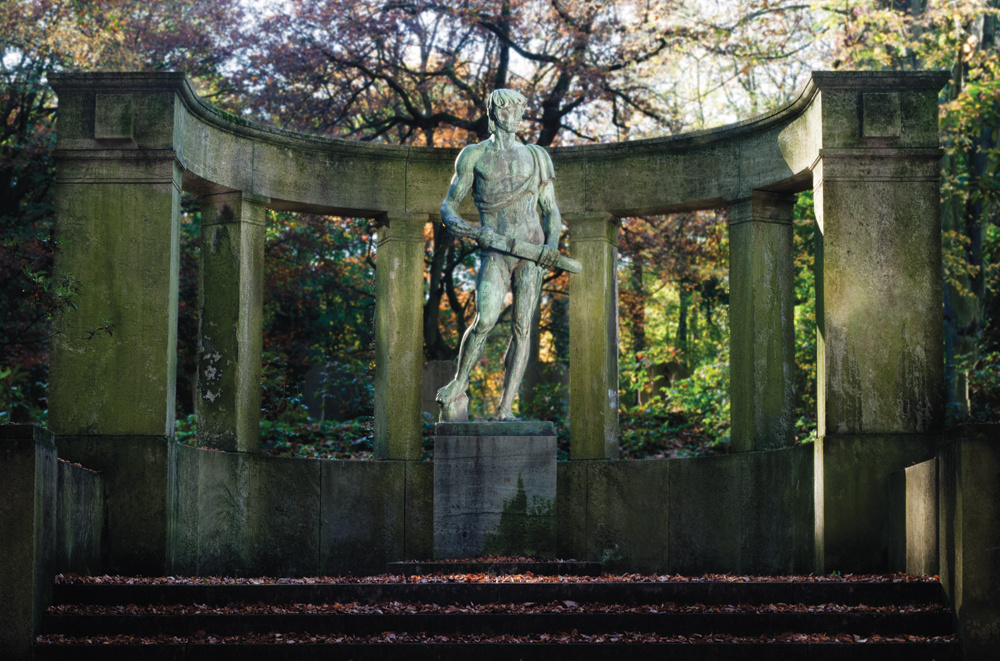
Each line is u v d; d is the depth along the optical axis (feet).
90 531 40.65
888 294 43.78
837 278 43.80
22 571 31.35
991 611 31.22
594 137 85.87
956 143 72.38
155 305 44.29
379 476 51.57
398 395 52.47
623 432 70.44
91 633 32.32
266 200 51.01
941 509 33.63
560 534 51.93
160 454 43.16
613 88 82.02
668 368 90.89
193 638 31.91
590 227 53.47
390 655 31.17
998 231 81.82
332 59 77.61
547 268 44.47
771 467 47.78
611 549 51.55
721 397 69.82
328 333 93.30
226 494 47.96
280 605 33.88
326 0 77.97
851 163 44.42
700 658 31.17
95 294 44.34
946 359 74.43
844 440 42.70
